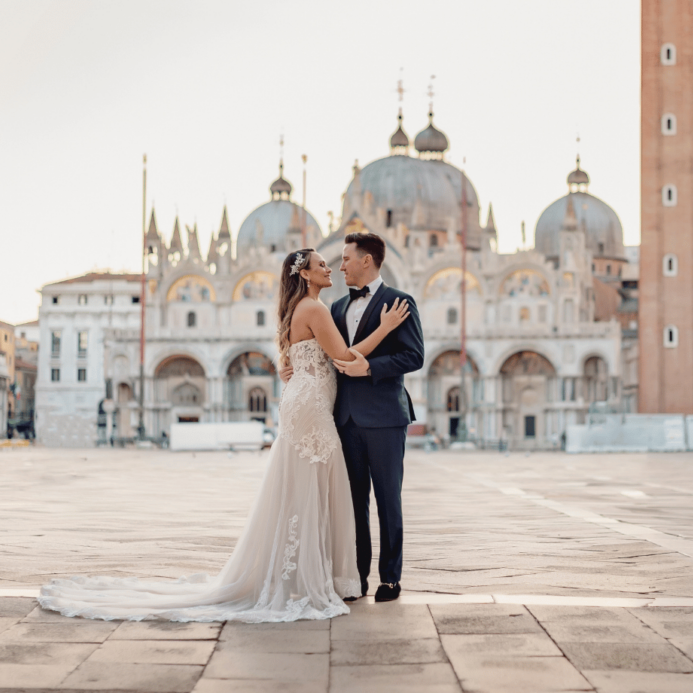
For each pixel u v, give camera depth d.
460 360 94.25
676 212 80.81
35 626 7.34
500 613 7.76
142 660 6.38
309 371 8.66
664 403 80.56
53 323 123.25
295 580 8.09
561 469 38.50
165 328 95.62
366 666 6.23
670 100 81.25
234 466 42.06
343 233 99.56
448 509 18.05
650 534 13.37
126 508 18.33
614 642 6.79
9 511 17.41
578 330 90.19
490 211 108.88
